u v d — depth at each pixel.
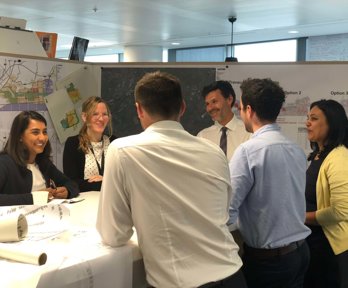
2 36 2.92
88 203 1.92
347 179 1.82
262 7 5.34
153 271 1.20
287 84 3.10
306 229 1.67
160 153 1.19
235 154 1.60
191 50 9.43
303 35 7.57
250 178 1.55
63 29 7.30
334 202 1.84
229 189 1.34
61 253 1.18
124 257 1.23
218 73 3.22
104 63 3.43
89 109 2.54
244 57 8.68
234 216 1.55
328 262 1.97
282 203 1.56
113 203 1.20
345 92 3.00
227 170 1.33
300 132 3.10
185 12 5.74
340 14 5.67
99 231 1.26
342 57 7.34
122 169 1.18
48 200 1.89
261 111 1.60
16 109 2.92
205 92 2.58
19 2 5.27
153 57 9.28
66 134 3.27
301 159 1.64
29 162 2.10
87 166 2.53
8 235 1.24
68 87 3.28
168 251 1.18
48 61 3.12
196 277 1.19
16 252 1.12
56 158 3.22
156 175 1.17
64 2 5.26
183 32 7.43
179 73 3.29
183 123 3.30
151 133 1.23
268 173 1.55
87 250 1.22
